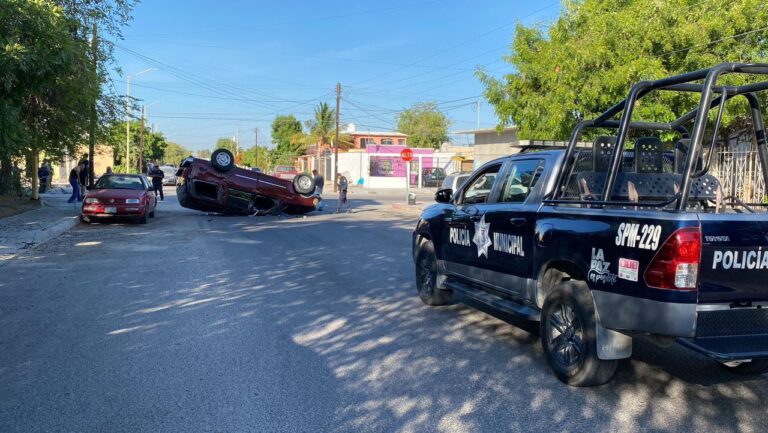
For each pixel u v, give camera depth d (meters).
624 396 5.08
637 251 4.57
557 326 5.43
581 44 15.21
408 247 14.23
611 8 16.27
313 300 8.51
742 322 4.53
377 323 7.32
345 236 16.48
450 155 59.28
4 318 7.36
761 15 13.84
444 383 5.33
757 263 4.51
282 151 103.38
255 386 5.20
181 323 7.20
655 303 4.43
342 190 26.47
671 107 14.09
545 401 4.95
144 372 5.52
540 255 5.65
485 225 6.68
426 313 7.86
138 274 10.34
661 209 4.70
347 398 4.96
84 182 25.91
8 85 12.23
